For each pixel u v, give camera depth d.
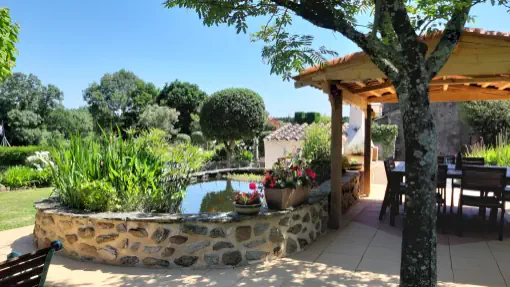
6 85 27.52
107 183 4.36
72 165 4.66
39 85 29.83
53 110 30.06
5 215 6.90
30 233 5.38
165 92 33.41
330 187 5.95
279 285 3.40
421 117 2.68
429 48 4.32
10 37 3.97
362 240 4.95
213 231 3.86
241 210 3.96
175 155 5.35
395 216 6.36
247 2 3.57
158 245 3.86
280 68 3.79
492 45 4.11
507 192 5.45
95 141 5.31
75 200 4.43
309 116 28.83
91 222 4.03
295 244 4.42
